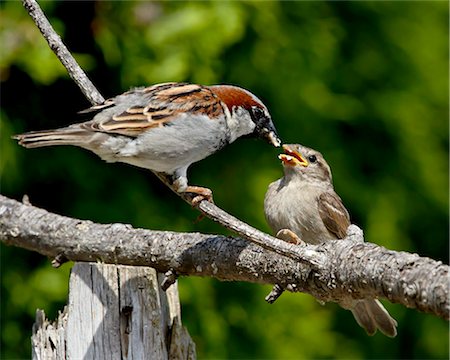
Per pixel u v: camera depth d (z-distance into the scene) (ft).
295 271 19.66
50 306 37.91
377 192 44.11
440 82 46.06
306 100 41.68
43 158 38.27
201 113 24.27
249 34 40.22
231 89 25.71
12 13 36.27
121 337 21.01
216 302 39.58
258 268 20.52
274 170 40.73
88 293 21.15
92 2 37.96
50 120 38.93
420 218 46.83
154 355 21.06
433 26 46.47
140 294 21.17
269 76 40.81
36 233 25.58
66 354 21.07
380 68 44.65
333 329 44.75
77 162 38.60
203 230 39.68
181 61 37.32
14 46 35.91
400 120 44.60
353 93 43.96
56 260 25.09
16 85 38.47
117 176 39.24
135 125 23.41
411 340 47.09
